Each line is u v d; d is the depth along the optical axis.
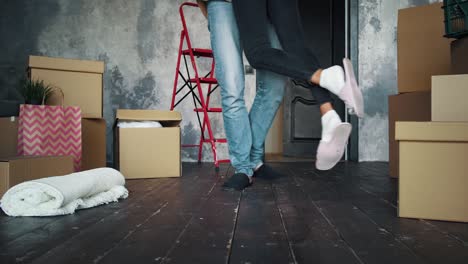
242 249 1.05
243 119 2.19
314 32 4.84
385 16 4.25
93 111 2.72
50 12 4.24
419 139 1.40
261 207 1.64
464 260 0.95
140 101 4.25
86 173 1.77
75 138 2.37
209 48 4.28
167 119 2.88
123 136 2.71
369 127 4.21
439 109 1.52
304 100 5.20
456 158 1.37
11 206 1.50
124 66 4.25
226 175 2.88
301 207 1.64
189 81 3.62
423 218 1.41
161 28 4.27
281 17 1.85
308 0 4.87
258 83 2.27
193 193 2.03
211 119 4.27
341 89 1.45
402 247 1.07
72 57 4.24
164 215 1.49
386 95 4.24
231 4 2.10
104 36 4.25
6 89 4.20
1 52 4.20
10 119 2.31
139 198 1.90
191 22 4.27
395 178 2.65
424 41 2.61
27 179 1.75
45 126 2.26
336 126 1.49
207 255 1.00
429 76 2.58
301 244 1.10
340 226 1.31
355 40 4.23
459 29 1.93
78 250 1.05
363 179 2.58
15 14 4.23
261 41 1.76
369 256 0.99
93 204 1.68
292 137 5.27
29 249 1.06
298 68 1.57
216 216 1.47
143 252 1.02
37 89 2.41
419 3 4.23
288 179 2.54
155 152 2.76
